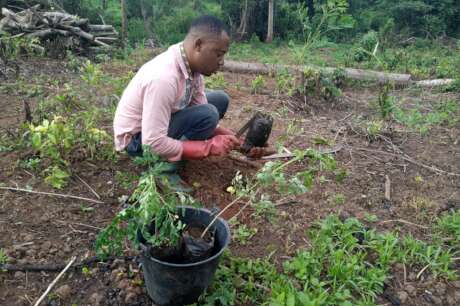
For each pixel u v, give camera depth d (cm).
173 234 233
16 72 675
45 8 1107
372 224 354
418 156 490
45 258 292
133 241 235
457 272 312
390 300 282
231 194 370
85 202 352
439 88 823
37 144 374
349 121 594
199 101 367
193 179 385
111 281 276
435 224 363
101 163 403
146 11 1584
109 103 542
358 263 304
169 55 317
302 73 679
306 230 336
